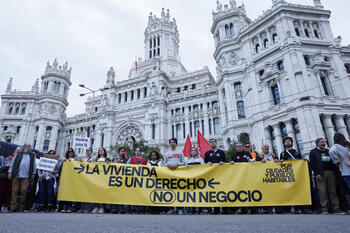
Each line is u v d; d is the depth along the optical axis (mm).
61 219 6180
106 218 6598
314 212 9016
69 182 9461
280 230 4020
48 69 62375
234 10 43344
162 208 10023
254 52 37500
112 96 56562
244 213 9125
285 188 8344
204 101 47281
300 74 30312
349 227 4270
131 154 35406
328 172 8531
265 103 33656
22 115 58000
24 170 10586
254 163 8797
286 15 34000
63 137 60531
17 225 4832
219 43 42000
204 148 18797
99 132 53781
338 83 31188
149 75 54781
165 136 47562
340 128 28703
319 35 34531
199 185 8773
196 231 4090
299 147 29172
